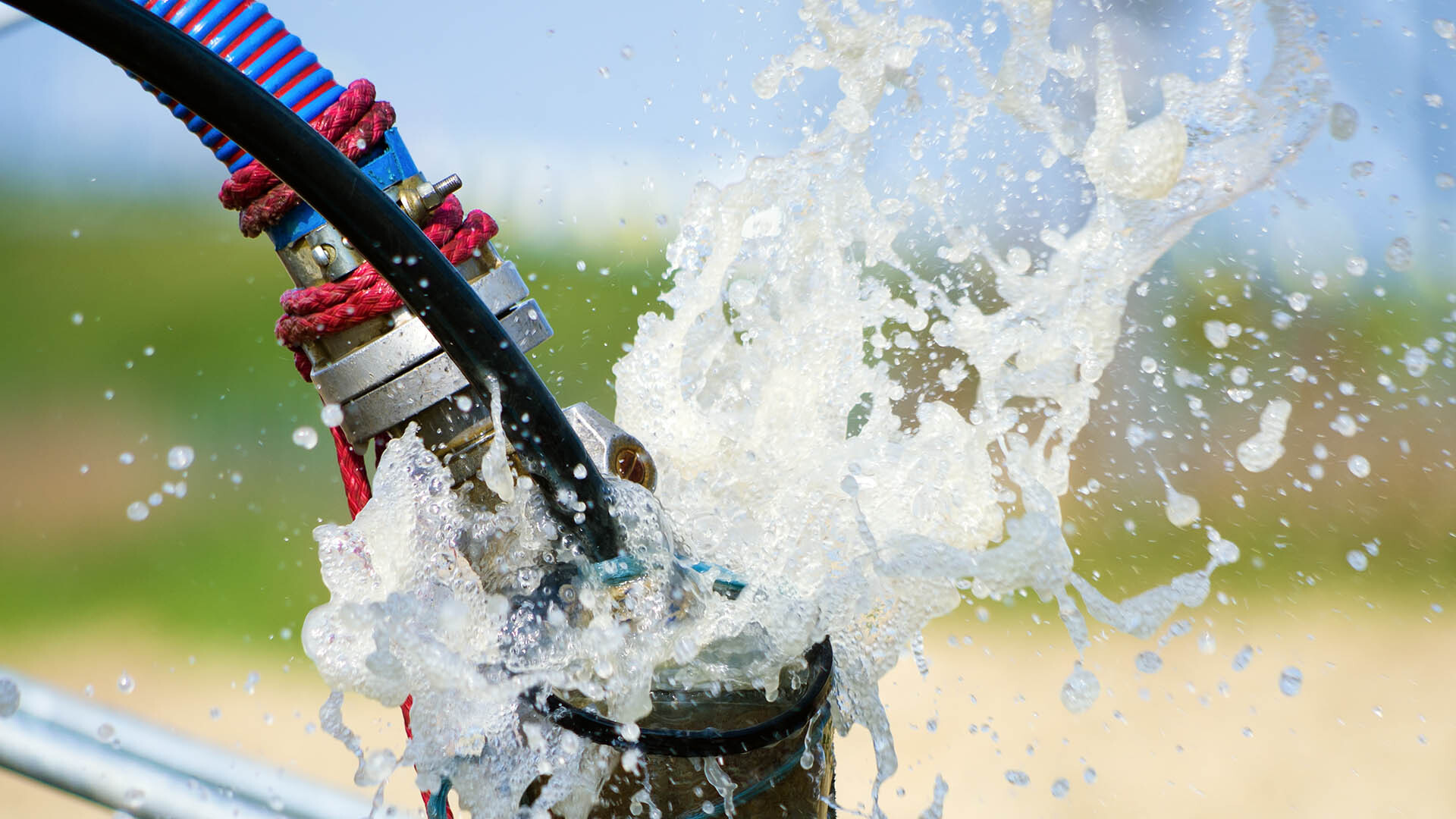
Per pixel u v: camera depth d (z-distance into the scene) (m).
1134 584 10.30
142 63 1.88
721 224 4.21
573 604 2.41
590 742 2.37
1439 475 12.13
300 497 12.93
